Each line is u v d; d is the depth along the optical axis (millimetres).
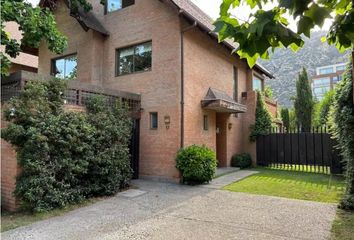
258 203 7230
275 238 4914
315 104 23484
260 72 17453
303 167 13961
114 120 8891
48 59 13914
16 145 6809
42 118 6957
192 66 11094
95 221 5996
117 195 8273
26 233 5379
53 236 5203
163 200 7652
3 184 7219
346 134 6531
